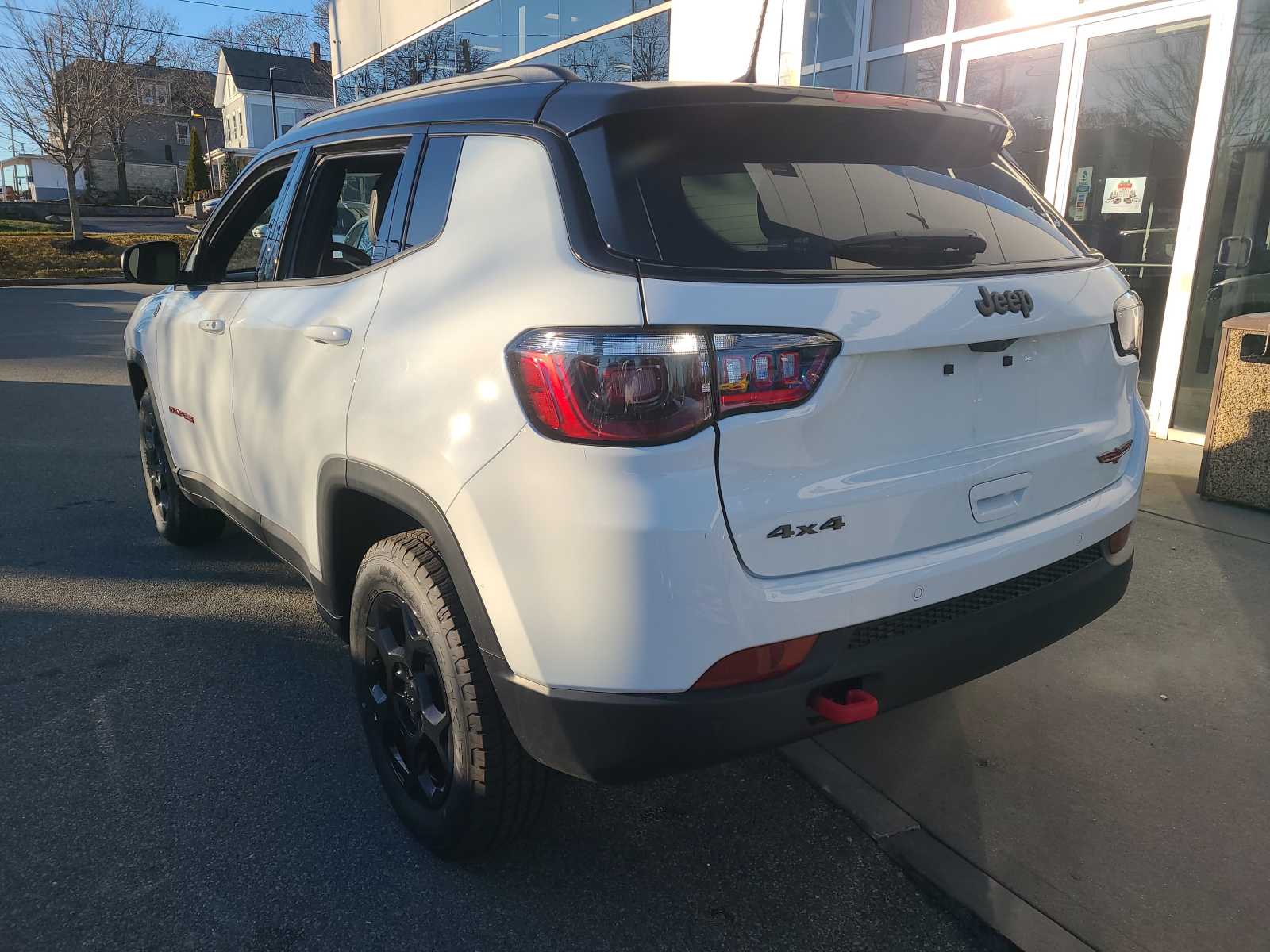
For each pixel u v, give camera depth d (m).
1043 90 6.75
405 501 2.16
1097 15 6.32
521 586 1.88
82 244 29.12
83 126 29.16
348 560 2.64
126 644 3.58
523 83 2.27
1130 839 2.41
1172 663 3.26
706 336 1.74
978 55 7.13
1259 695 3.05
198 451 3.64
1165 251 6.18
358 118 2.84
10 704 3.14
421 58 15.01
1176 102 5.98
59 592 4.07
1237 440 4.61
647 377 1.72
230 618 3.82
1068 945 2.07
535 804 2.22
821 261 1.94
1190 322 6.02
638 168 1.95
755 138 2.12
